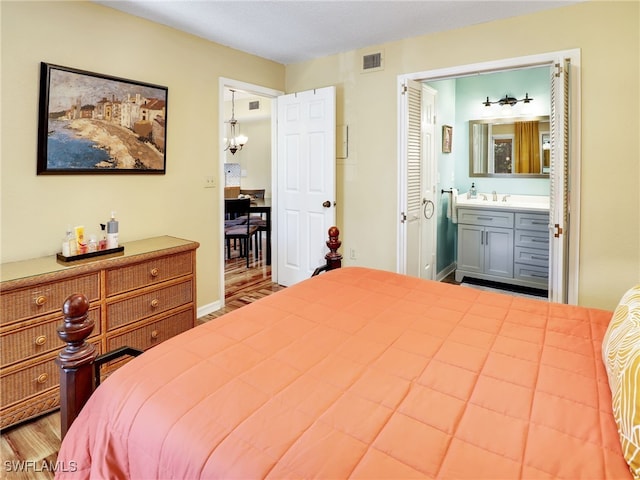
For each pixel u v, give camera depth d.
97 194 2.68
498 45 2.99
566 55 2.73
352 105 3.77
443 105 4.42
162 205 3.11
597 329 1.50
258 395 1.07
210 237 3.53
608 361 1.12
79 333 1.18
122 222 2.84
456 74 3.21
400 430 0.93
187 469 0.88
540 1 2.66
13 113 2.24
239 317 1.61
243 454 0.86
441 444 0.88
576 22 2.70
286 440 0.90
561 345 1.37
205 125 3.39
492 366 1.23
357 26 3.09
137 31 2.84
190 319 2.83
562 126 2.63
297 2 2.67
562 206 2.68
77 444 1.09
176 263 2.71
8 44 2.20
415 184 3.66
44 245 2.42
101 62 2.63
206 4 2.67
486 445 0.88
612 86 2.62
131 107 2.79
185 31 3.16
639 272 2.64
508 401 1.04
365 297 1.88
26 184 2.33
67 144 2.46
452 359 1.27
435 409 1.01
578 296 2.82
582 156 2.73
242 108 7.54
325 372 1.19
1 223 2.24
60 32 2.41
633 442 0.79
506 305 1.77
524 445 0.87
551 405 1.02
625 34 2.56
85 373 1.19
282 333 1.46
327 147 3.80
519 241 4.13
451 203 4.55
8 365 1.92
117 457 1.02
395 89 3.49
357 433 0.92
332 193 3.81
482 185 4.75
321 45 3.55
